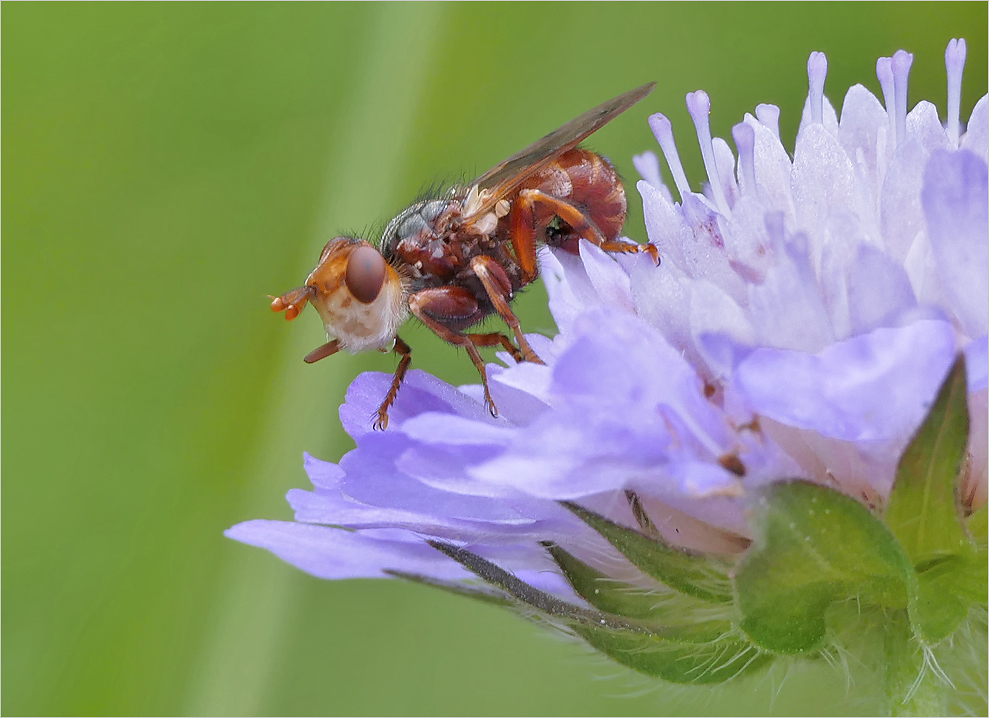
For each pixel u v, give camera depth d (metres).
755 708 0.10
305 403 0.11
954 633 0.09
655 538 0.09
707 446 0.09
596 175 0.10
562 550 0.09
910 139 0.09
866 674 0.09
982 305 0.09
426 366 0.11
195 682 0.11
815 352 0.09
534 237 0.10
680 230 0.09
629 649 0.09
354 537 0.09
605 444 0.09
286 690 0.11
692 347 0.09
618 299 0.09
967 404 0.09
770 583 0.09
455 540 0.09
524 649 0.11
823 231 0.09
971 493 0.09
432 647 0.11
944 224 0.09
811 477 0.09
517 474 0.09
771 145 0.09
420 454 0.09
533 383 0.09
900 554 0.09
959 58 0.09
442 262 0.10
